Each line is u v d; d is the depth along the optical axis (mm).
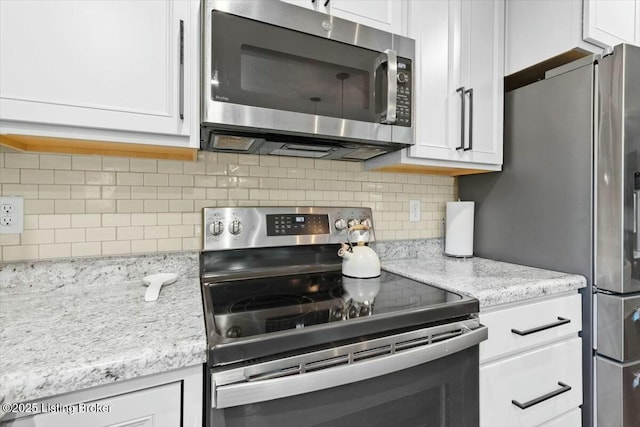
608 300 1129
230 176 1303
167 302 906
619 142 1095
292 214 1339
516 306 1066
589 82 1183
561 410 1144
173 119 902
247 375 652
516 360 1057
